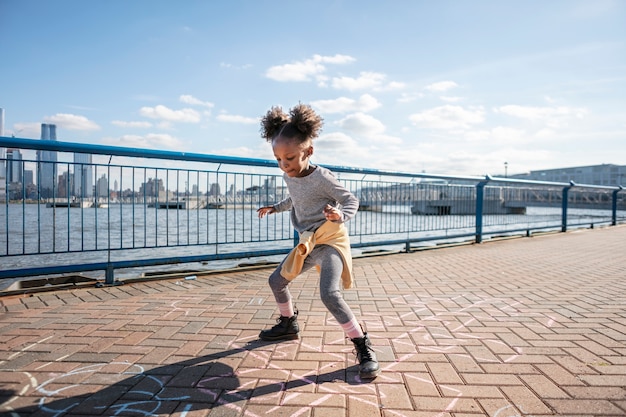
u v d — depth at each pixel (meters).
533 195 10.55
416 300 3.59
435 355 2.31
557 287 4.15
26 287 4.11
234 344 2.47
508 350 2.38
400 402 1.77
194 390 1.88
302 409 1.71
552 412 1.68
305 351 2.37
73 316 3.02
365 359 2.04
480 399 1.79
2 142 3.43
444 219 7.68
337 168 5.82
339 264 2.20
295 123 2.08
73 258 7.15
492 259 6.14
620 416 1.65
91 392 1.85
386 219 6.70
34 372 2.05
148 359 2.23
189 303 3.42
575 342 2.52
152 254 7.52
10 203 3.78
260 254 5.11
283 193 5.61
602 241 9.04
